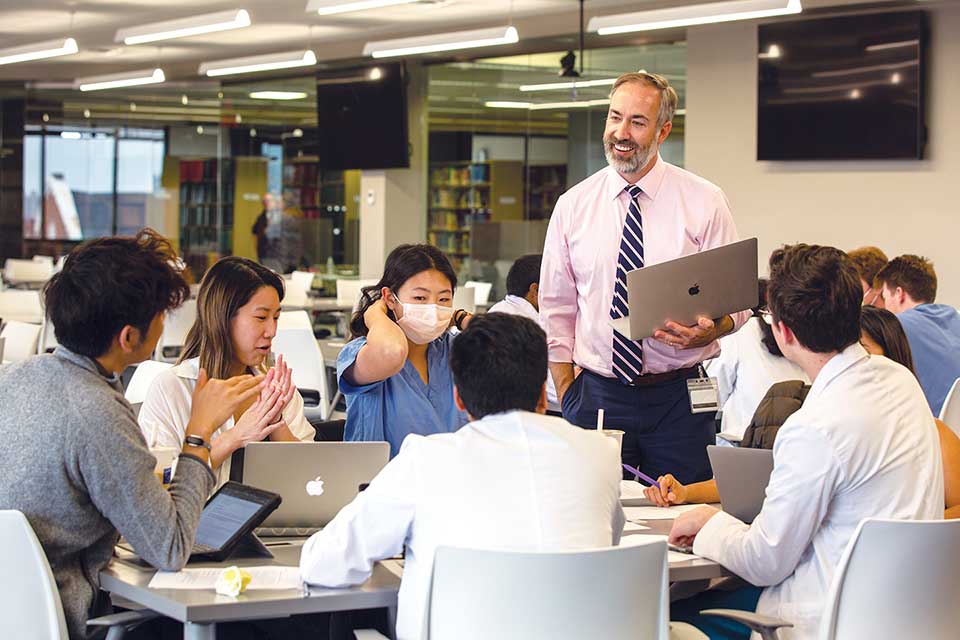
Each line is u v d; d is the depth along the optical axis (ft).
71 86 55.62
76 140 57.41
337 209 48.39
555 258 13.07
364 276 45.21
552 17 36.11
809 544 8.75
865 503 8.56
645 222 12.62
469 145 42.11
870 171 31.50
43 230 57.98
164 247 8.33
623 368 12.48
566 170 39.32
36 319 31.45
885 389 8.79
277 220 51.01
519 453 7.73
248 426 9.43
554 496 7.65
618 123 12.22
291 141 50.37
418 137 43.55
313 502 9.61
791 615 8.68
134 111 56.03
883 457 8.55
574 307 13.15
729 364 16.51
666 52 36.70
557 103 39.50
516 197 40.78
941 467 8.90
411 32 40.01
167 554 8.04
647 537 9.50
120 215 57.31
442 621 7.34
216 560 8.66
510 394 7.85
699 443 12.61
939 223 30.48
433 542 7.63
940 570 8.31
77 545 8.07
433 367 11.60
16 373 8.09
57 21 40.27
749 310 12.67
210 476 8.55
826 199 32.35
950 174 30.22
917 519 8.61
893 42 30.37
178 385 10.96
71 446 7.82
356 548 7.81
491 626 7.25
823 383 8.77
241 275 11.02
